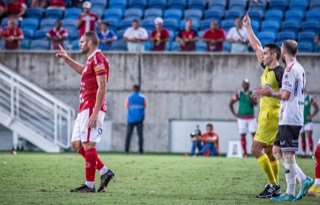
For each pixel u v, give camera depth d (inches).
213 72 2365.9
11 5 2645.2
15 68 2404.0
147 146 2385.6
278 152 980.6
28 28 2645.2
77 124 1010.7
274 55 1000.2
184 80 2373.3
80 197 942.4
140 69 2379.4
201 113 2373.3
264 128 1006.4
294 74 939.3
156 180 1212.5
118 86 2379.4
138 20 2409.0
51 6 2709.2
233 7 2716.5
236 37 2370.8
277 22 2620.6
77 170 1358.3
